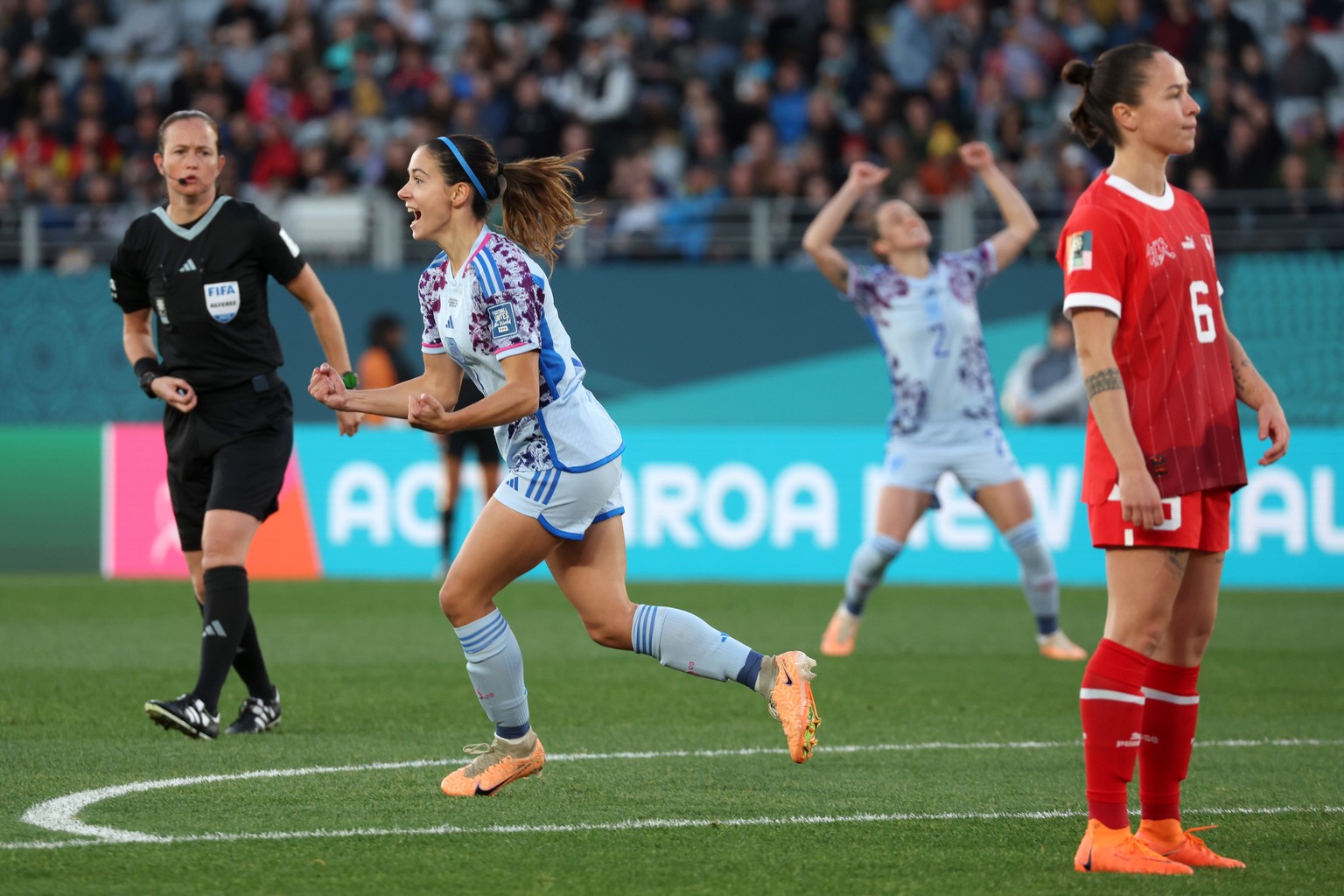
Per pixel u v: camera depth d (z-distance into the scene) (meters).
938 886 12.12
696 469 42.50
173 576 43.16
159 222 19.58
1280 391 42.59
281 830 13.97
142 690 23.39
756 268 44.25
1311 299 42.47
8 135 58.56
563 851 13.22
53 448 43.84
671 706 22.33
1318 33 59.41
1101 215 12.85
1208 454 12.88
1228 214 47.03
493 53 56.53
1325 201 45.25
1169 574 12.79
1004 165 51.72
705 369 44.31
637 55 55.75
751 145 52.62
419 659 27.47
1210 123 49.72
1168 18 54.28
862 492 41.94
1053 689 24.41
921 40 56.56
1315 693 24.17
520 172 15.28
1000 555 42.00
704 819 14.62
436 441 42.66
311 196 48.47
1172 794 13.24
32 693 23.08
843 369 43.97
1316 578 40.78
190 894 11.77
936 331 27.52
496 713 15.59
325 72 58.00
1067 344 42.44
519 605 37.25
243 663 19.84
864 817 14.74
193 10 64.31
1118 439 12.55
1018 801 15.61
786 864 12.79
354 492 43.16
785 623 33.12
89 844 13.35
